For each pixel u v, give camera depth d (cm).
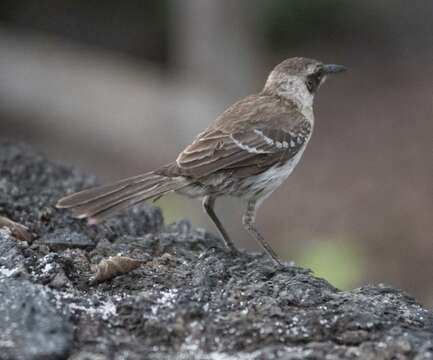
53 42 1573
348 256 1518
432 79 2097
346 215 1728
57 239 754
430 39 2166
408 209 1733
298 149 899
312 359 559
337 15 2114
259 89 1908
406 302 681
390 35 2180
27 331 562
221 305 636
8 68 1428
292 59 970
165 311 614
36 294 604
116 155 1410
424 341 593
